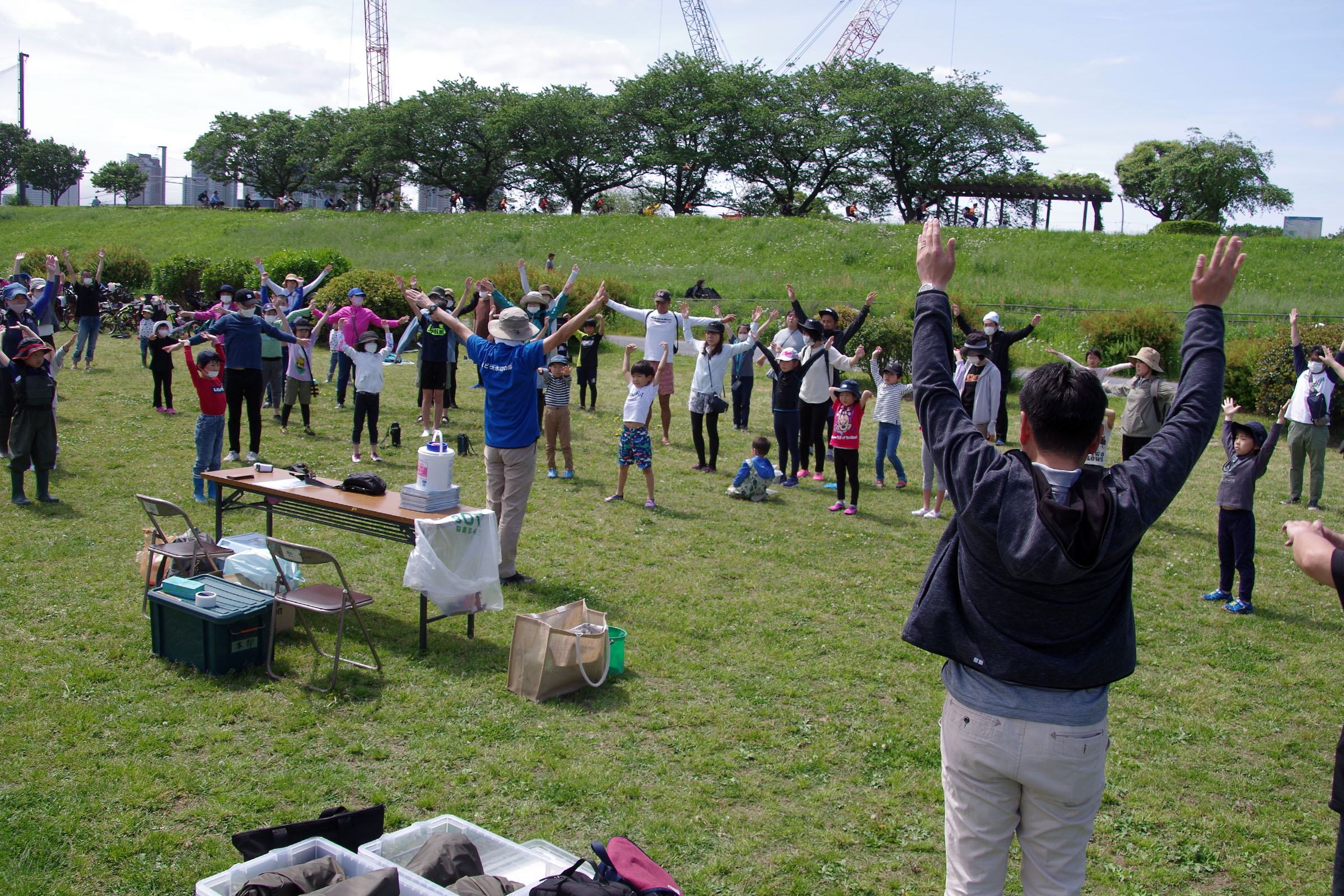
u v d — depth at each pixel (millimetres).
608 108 60969
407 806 4074
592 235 45125
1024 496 2193
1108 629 2273
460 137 61531
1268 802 4609
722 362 11445
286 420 12242
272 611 5379
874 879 3762
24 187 74812
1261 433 7422
